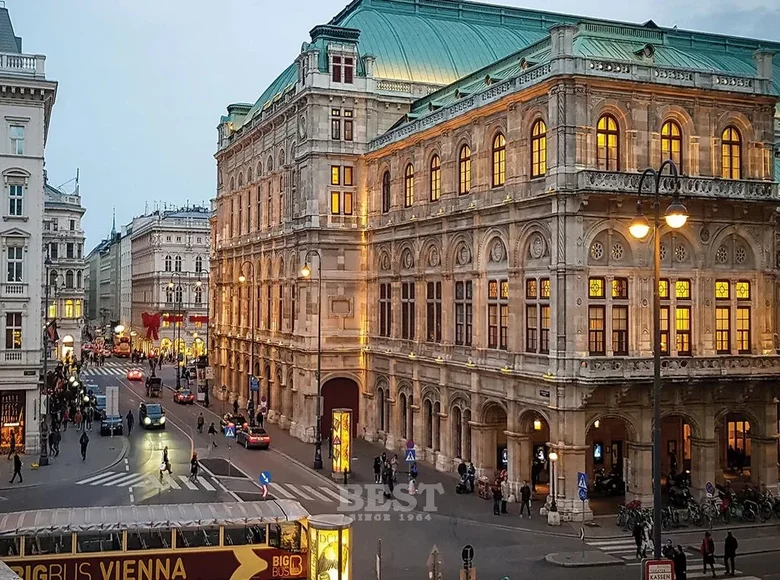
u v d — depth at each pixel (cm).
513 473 4891
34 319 6134
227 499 4788
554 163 4572
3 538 2884
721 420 4797
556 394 4478
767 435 4828
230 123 9775
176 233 14988
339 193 7025
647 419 4572
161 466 5450
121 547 2995
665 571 2291
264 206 8206
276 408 7756
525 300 4916
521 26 8338
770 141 5028
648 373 4484
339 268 6994
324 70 7044
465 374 5444
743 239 4909
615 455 5209
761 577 3531
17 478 5322
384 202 6825
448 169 5722
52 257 13300
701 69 4847
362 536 4097
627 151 4638
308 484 5284
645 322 4641
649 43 5231
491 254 5288
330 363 6906
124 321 18788
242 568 3100
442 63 7538
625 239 4622
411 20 7900
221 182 9850
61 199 13738
